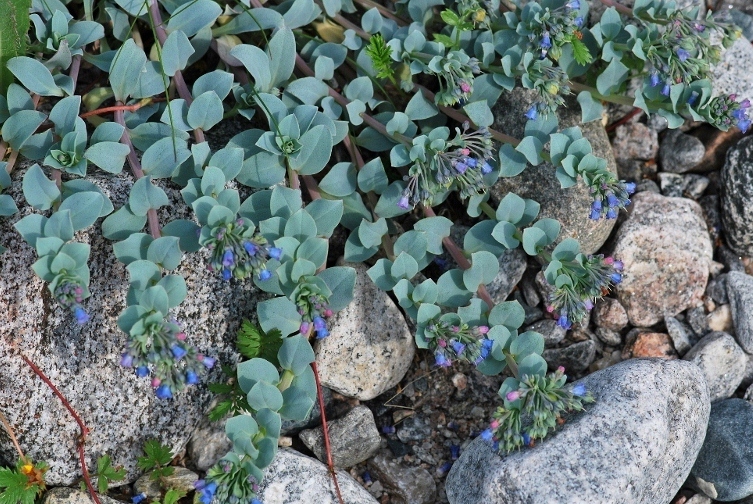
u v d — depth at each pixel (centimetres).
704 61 95
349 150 96
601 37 98
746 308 99
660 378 92
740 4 108
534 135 95
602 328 100
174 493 91
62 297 82
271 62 93
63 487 91
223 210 84
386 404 97
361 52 98
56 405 89
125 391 90
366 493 93
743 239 102
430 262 99
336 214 89
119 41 100
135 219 88
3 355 88
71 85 91
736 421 95
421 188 91
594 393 91
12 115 90
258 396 85
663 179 105
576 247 90
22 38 91
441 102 94
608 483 87
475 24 98
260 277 84
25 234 84
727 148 105
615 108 105
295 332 94
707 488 94
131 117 94
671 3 98
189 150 91
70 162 88
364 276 96
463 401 98
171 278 84
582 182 98
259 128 98
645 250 100
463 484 91
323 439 95
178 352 81
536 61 94
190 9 94
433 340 88
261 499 90
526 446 89
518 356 89
